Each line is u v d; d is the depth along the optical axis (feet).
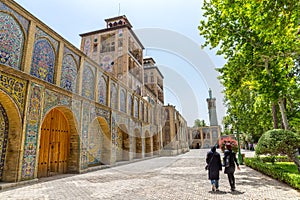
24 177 19.63
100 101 33.63
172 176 23.71
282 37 15.79
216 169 16.96
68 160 27.89
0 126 19.36
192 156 49.16
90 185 18.97
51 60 24.88
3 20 19.10
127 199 14.23
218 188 17.63
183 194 15.55
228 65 30.78
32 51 21.93
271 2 12.95
